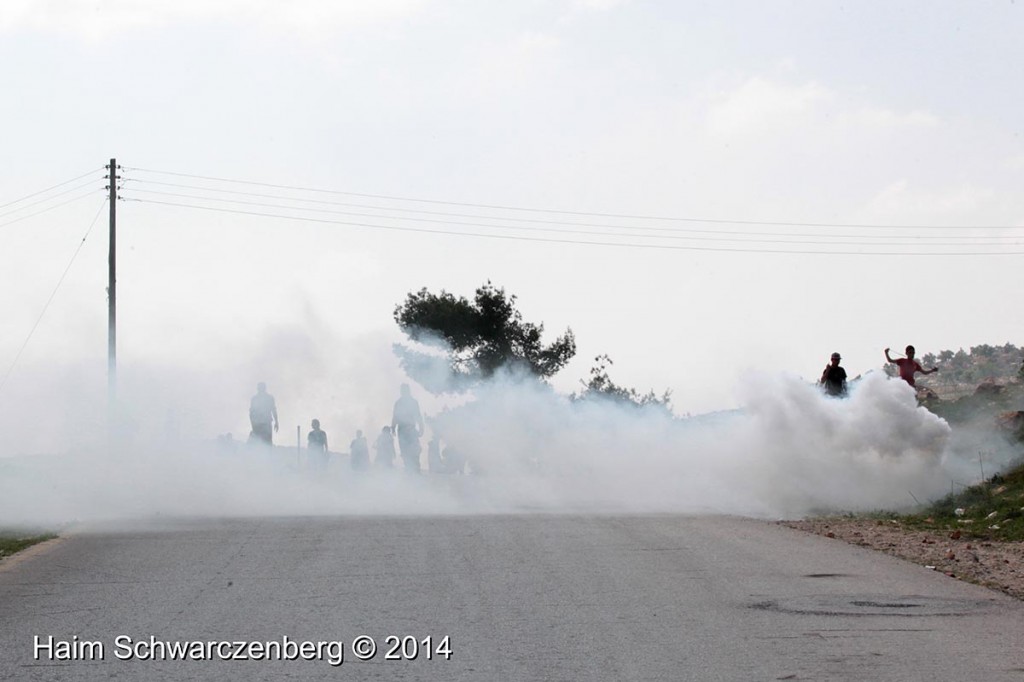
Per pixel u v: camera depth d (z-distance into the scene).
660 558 14.84
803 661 9.94
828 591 12.73
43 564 14.79
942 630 11.01
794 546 15.84
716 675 9.53
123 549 15.94
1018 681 9.34
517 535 16.94
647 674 9.57
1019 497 19.11
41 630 11.27
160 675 9.82
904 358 26.38
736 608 11.91
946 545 16.08
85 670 9.99
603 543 16.11
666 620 11.41
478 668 9.83
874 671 9.63
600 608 11.91
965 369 51.59
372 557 14.99
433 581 13.34
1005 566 14.34
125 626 11.39
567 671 9.69
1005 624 11.25
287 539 16.70
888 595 12.53
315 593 12.73
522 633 10.92
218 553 15.46
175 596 12.69
